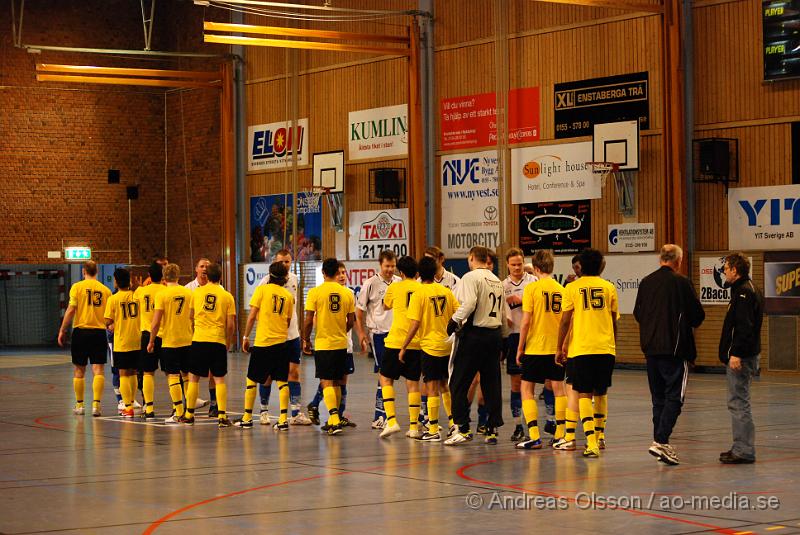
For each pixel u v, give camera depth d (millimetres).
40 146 32812
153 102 33969
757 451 10953
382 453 10953
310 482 9125
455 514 7648
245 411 13336
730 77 23047
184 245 33656
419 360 12219
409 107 28172
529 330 11227
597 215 24922
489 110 26812
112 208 33562
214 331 13500
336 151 29766
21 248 32656
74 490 8797
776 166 22438
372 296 13562
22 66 32562
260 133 31938
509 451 11062
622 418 14234
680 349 9984
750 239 22766
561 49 25469
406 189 28406
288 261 13789
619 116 24516
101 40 33344
